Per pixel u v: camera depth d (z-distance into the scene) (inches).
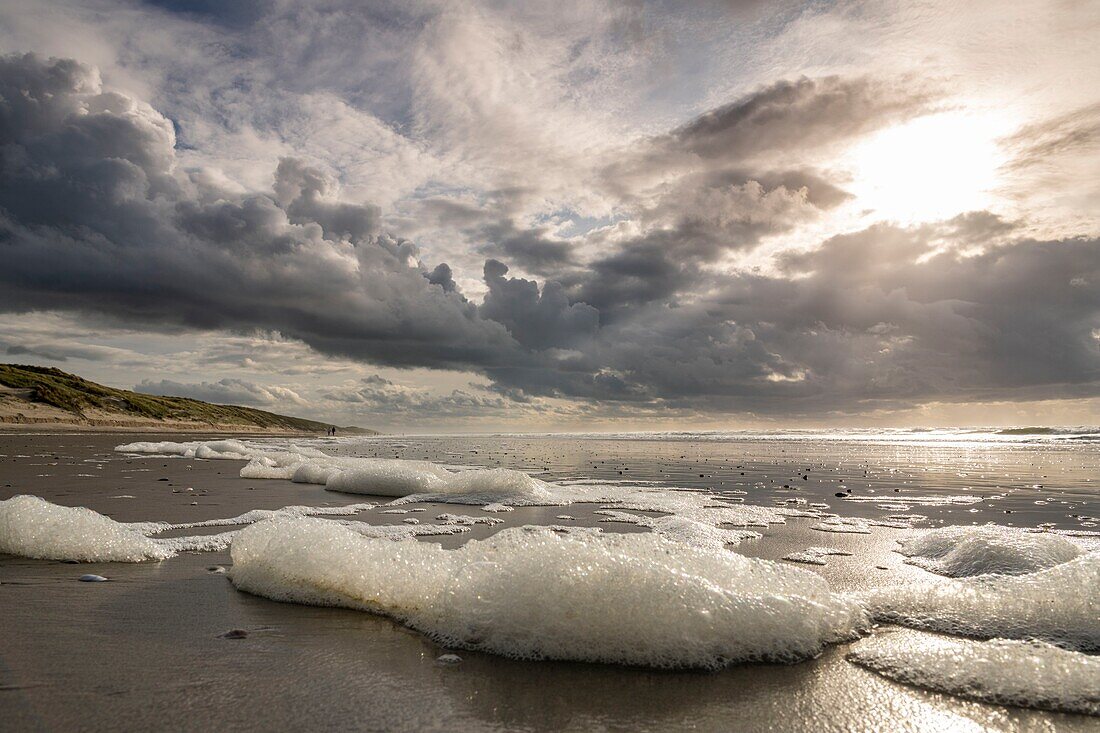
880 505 350.9
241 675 104.4
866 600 146.9
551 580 121.7
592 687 102.2
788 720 91.7
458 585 131.6
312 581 149.6
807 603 128.0
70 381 2285.9
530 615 119.2
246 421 3129.9
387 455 848.3
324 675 105.3
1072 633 128.0
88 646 117.2
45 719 86.4
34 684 99.0
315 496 361.1
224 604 145.9
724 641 115.5
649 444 1403.8
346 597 145.3
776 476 537.3
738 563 148.1
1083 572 139.4
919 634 131.6
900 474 560.1
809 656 116.6
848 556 210.1
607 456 859.4
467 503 338.3
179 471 510.0
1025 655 104.5
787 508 334.3
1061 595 135.5
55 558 184.9
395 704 94.3
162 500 333.7
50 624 129.8
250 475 470.9
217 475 482.0
